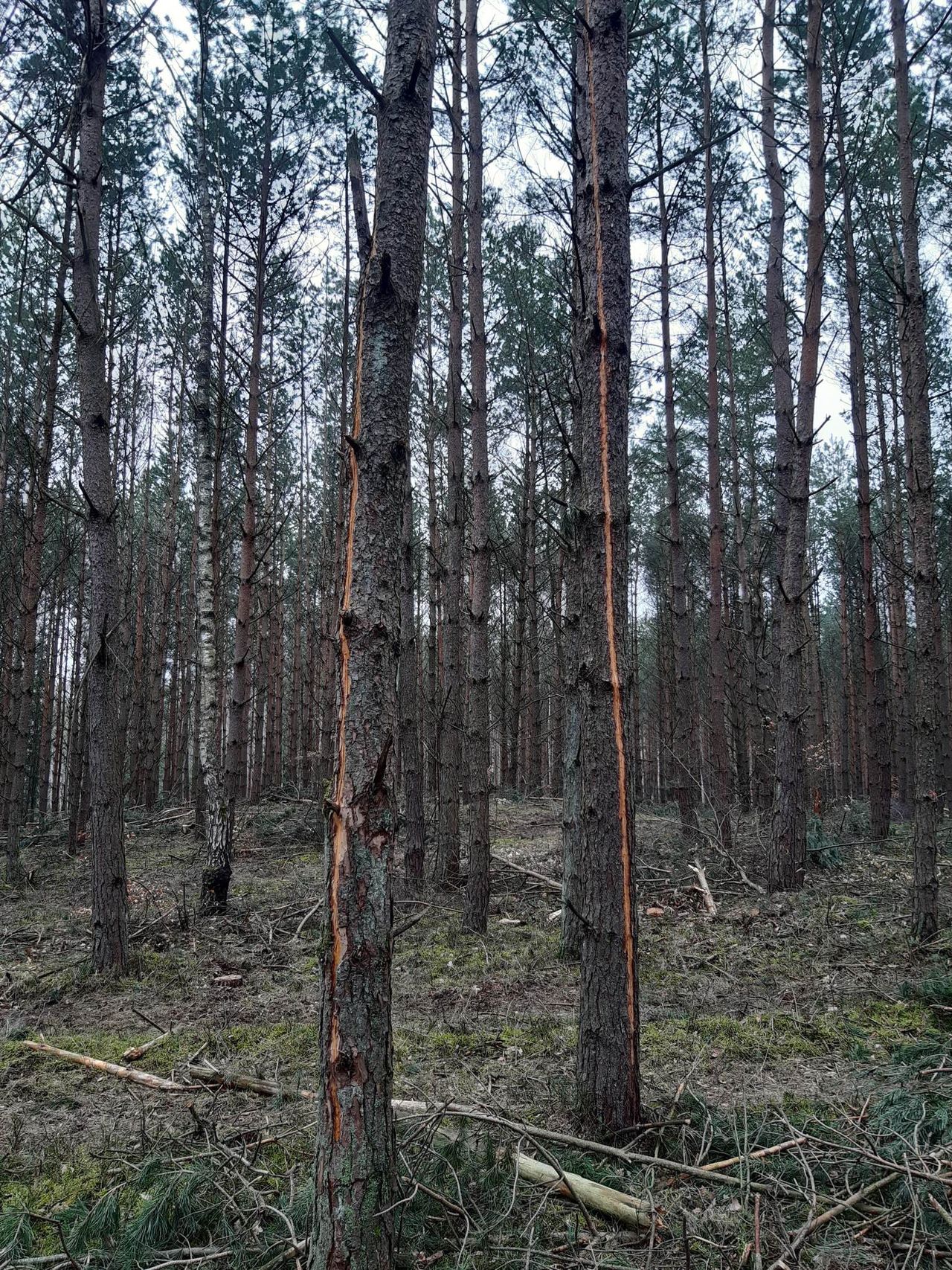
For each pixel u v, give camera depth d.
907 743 16.16
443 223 12.74
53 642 20.19
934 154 11.98
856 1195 3.09
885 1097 3.83
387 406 2.78
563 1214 3.14
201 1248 2.81
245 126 10.48
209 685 9.25
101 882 6.64
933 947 6.33
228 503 19.09
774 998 5.70
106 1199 3.03
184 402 16.97
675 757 12.10
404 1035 5.20
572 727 7.22
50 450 12.12
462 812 16.89
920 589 6.62
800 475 9.02
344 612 2.68
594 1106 3.67
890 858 10.52
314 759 19.81
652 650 31.89
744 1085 4.32
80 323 6.57
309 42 10.19
